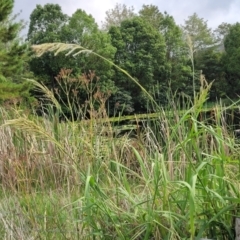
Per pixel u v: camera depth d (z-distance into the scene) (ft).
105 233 8.12
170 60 153.28
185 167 8.83
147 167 9.36
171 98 10.67
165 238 7.34
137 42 147.13
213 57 148.15
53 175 12.10
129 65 142.92
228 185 7.84
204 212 7.60
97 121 13.70
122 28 150.20
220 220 7.59
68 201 9.84
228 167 8.26
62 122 14.69
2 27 68.49
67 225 9.34
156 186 7.35
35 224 9.36
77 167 9.04
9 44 75.05
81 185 11.18
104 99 14.78
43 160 12.61
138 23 148.66
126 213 7.89
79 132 13.14
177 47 153.28
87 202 7.43
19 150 14.74
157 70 146.41
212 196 7.54
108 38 137.90
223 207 7.53
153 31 147.74
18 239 9.09
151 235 7.95
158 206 7.93
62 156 11.46
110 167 9.76
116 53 145.28
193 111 8.32
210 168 8.19
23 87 63.05
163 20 164.35
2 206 10.57
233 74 145.18
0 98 59.52
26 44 71.72
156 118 10.97
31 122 7.76
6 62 70.95
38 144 14.67
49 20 137.08
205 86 8.61
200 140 10.04
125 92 79.30
